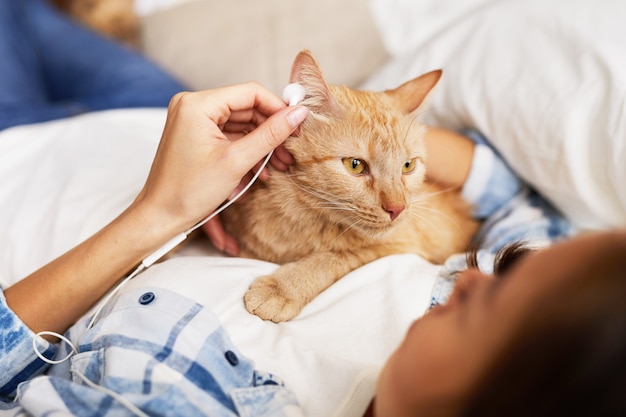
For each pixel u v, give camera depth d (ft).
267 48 7.07
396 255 3.49
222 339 2.73
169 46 7.50
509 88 4.30
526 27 4.47
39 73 7.18
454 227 4.38
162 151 3.03
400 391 1.99
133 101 6.11
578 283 1.59
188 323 2.71
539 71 4.17
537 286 1.69
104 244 3.05
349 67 6.99
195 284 3.03
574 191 4.01
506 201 4.60
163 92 6.31
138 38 8.20
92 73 6.72
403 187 3.70
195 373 2.53
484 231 4.42
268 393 2.56
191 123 2.93
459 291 2.19
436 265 3.67
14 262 3.70
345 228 3.75
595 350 1.47
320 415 2.61
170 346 2.59
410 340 2.08
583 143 3.87
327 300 3.17
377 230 3.61
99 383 2.56
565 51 4.14
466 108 4.59
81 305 3.12
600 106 3.79
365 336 2.89
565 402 1.51
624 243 1.63
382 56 7.01
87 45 7.11
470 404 1.76
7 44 6.71
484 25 4.77
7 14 7.12
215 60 7.20
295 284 3.34
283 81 6.88
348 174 3.55
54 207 3.85
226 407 2.50
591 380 1.47
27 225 3.86
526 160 4.25
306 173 3.59
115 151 4.39
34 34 7.43
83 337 2.85
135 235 3.04
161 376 2.46
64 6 8.52
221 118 3.14
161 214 3.05
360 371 2.67
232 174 2.96
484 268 3.29
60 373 2.94
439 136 4.42
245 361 2.69
